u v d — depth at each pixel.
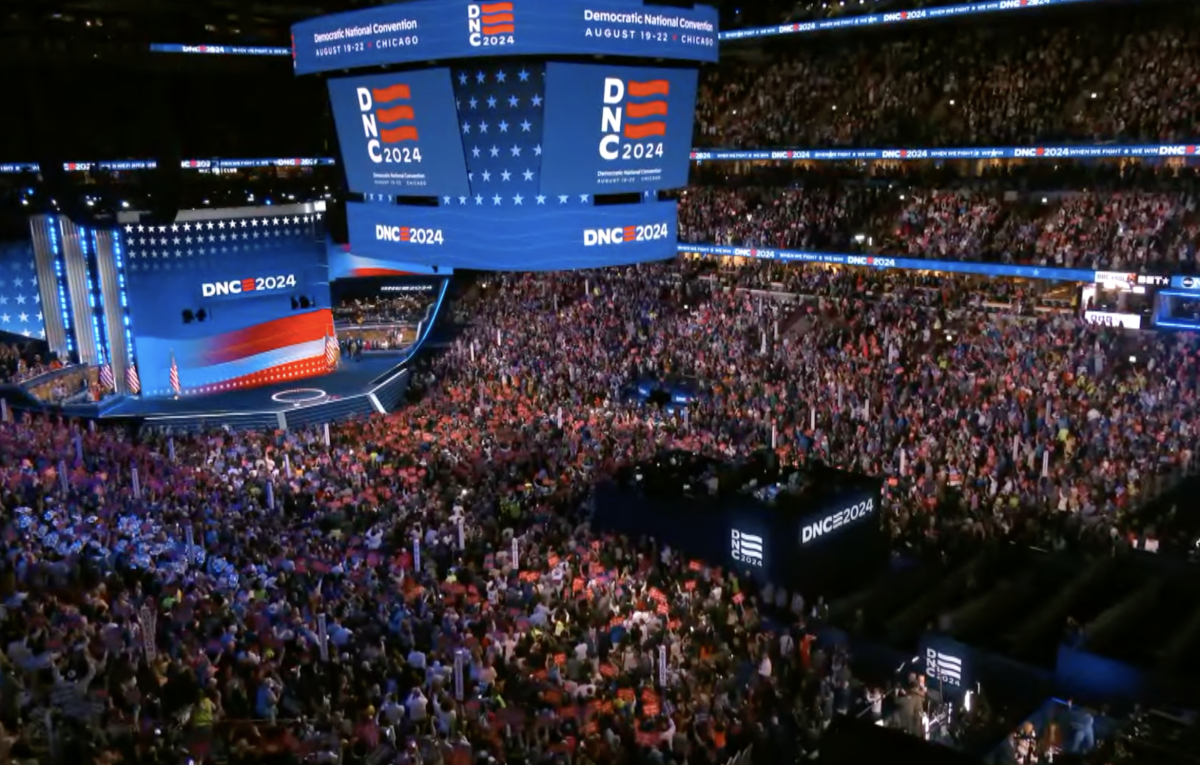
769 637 21.78
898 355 41.25
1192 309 39.78
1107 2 43.88
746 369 41.50
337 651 18.14
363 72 21.16
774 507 26.62
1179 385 33.91
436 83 19.97
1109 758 17.89
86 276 45.50
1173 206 41.78
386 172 21.52
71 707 14.51
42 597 18.12
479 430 35.69
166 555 21.23
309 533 24.72
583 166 20.22
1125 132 43.31
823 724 18.56
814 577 26.47
